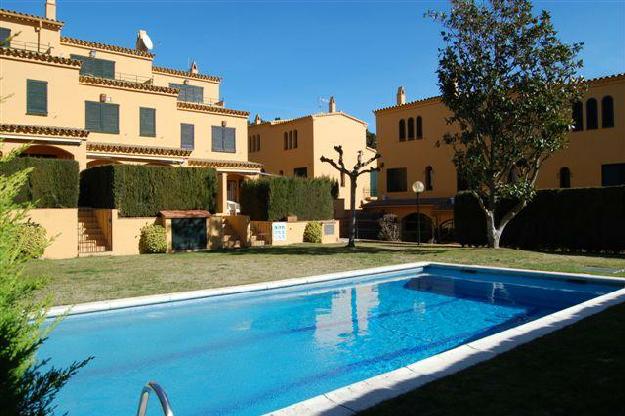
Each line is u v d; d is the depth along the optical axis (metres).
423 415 4.05
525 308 11.27
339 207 38.59
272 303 11.52
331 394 4.55
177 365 7.38
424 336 9.05
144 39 36.00
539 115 18.89
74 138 23.23
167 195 21.80
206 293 10.80
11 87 22.81
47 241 3.77
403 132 35.41
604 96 25.45
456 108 20.22
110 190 20.55
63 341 8.39
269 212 25.42
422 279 14.91
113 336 8.73
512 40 19.12
